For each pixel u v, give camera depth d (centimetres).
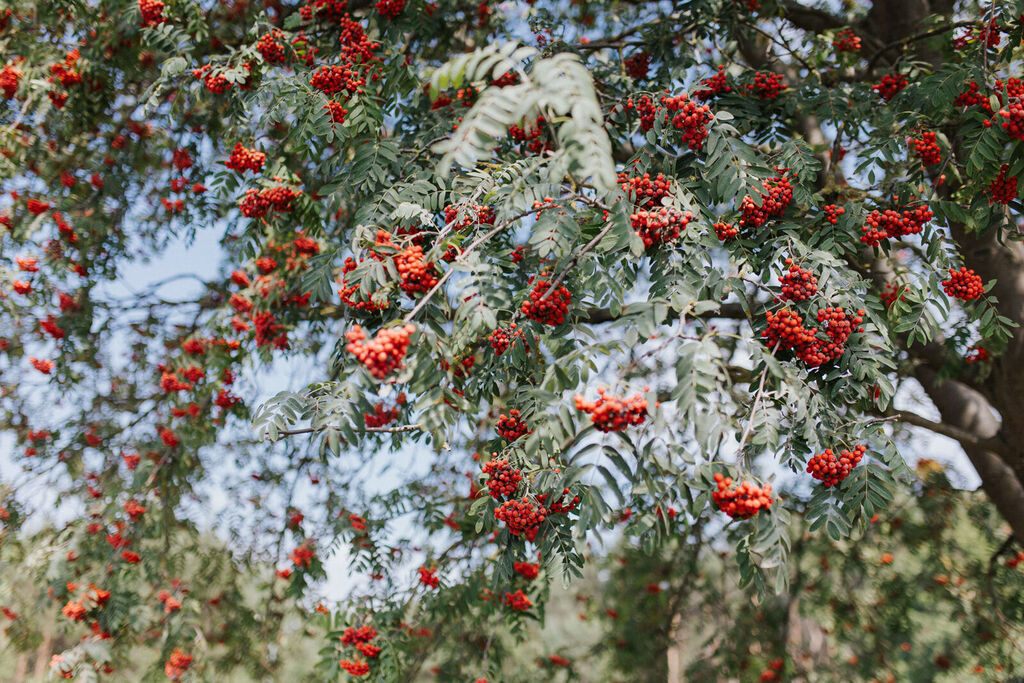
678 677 831
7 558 589
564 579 282
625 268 288
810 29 536
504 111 202
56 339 586
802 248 300
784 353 293
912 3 505
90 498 627
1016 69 439
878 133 377
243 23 541
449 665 641
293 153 492
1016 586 677
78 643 572
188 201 589
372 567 608
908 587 737
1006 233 352
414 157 383
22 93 497
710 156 310
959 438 409
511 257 350
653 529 264
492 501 311
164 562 617
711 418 231
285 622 682
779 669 764
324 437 265
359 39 406
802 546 760
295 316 579
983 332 331
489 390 321
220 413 615
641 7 582
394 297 291
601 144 194
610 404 235
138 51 534
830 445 277
